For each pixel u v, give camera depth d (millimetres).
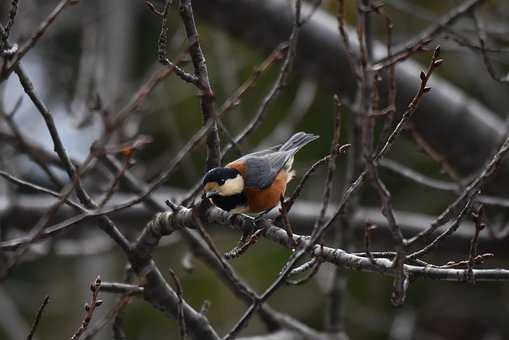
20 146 9219
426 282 17609
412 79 12875
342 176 16859
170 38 18062
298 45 12820
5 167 12852
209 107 7164
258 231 6883
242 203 8867
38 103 7430
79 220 7379
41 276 18031
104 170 12203
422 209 17047
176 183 17109
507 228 10938
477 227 6270
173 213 7969
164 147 17578
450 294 17594
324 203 6648
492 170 6426
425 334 17469
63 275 18094
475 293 17578
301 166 16531
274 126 17047
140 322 16734
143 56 18609
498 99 16781
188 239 10062
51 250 12352
